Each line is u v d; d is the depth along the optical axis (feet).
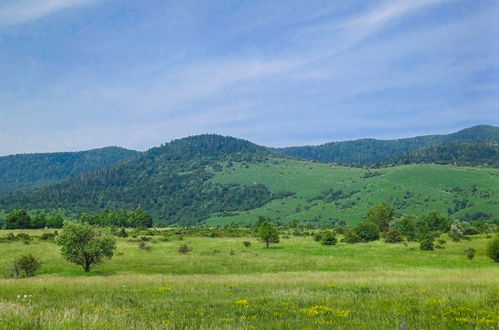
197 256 188.03
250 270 145.79
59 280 98.63
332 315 46.47
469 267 146.82
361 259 178.70
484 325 39.11
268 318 45.06
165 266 155.43
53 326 33.68
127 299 62.18
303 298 60.44
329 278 97.60
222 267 152.97
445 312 47.11
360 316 45.50
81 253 137.69
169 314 47.67
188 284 85.81
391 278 94.58
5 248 213.46
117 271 143.23
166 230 452.76
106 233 147.23
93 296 67.31
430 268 140.36
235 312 50.47
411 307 50.75
